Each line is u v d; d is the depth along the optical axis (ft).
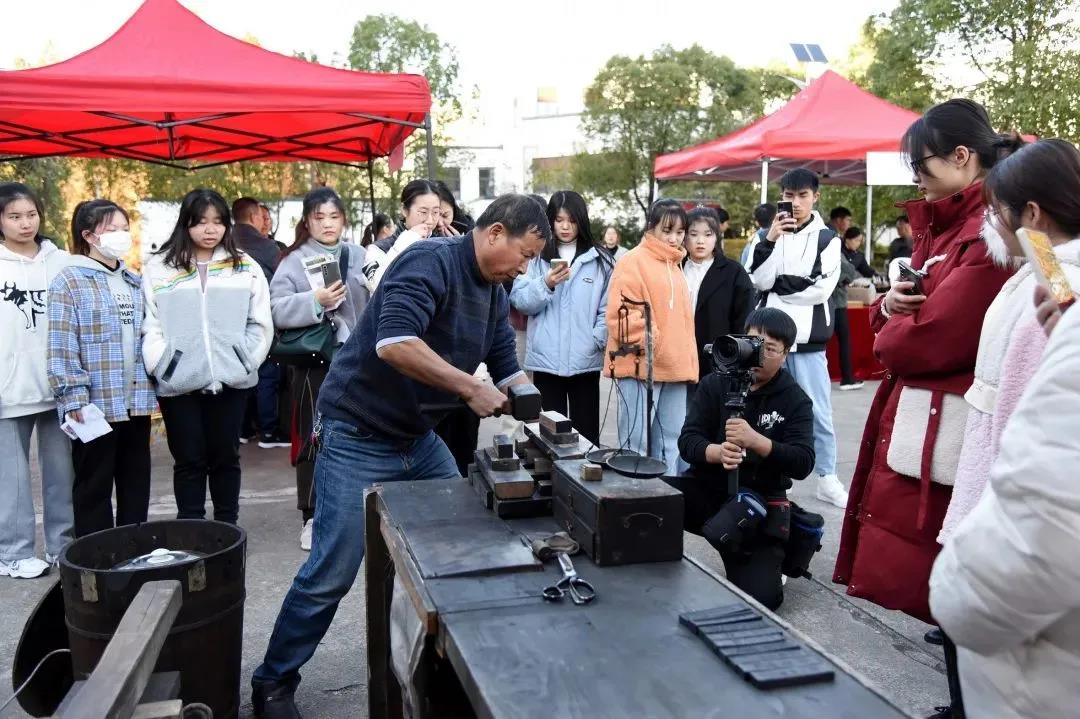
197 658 7.42
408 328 7.27
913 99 44.42
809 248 14.62
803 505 15.28
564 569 5.55
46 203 39.58
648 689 4.15
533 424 8.14
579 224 14.07
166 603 6.01
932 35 43.50
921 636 10.53
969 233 6.95
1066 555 3.43
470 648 4.56
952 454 6.91
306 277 13.19
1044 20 40.01
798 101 23.73
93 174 41.06
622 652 4.53
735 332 14.82
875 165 22.04
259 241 18.11
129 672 5.11
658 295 13.14
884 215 54.29
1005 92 40.68
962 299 6.78
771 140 22.30
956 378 6.97
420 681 5.68
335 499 8.19
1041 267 4.37
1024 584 3.57
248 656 9.95
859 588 7.63
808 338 14.62
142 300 12.33
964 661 4.31
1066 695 3.90
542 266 14.01
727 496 10.44
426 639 5.79
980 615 3.81
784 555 10.42
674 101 72.64
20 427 12.18
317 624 8.24
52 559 12.59
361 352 8.00
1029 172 5.27
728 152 23.77
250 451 19.93
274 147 22.71
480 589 5.33
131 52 14.40
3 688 9.23
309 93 14.75
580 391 14.56
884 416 7.57
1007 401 5.30
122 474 12.72
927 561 7.16
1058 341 3.66
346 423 8.18
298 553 13.28
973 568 3.77
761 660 4.34
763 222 22.13
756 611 5.04
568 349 14.05
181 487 12.57
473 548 5.94
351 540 8.19
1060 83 38.86
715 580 5.56
